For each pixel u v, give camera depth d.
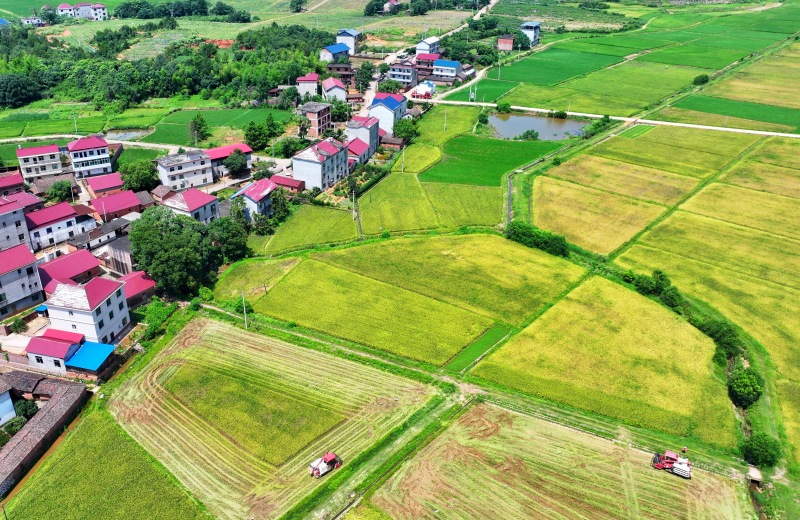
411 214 150.75
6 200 126.06
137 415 88.94
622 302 116.06
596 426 87.94
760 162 181.88
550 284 121.69
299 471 80.12
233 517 73.50
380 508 75.12
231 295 118.56
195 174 165.62
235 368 98.50
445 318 111.06
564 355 101.62
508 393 93.56
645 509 75.94
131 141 199.62
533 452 83.62
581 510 75.75
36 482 77.44
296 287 119.94
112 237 138.75
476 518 74.44
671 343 105.06
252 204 143.88
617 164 180.75
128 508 74.19
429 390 94.12
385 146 196.00
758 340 105.81
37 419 85.00
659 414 89.88
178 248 116.12
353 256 131.25
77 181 170.88
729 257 131.12
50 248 135.25
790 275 124.88
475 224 146.00
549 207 153.12
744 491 78.38
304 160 159.12
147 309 113.94
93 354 97.25
